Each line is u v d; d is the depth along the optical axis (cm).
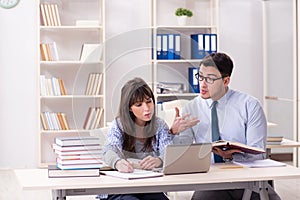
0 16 813
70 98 830
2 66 816
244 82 867
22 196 640
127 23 844
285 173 334
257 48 869
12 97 820
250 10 864
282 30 819
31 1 820
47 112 802
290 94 802
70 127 831
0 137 818
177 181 311
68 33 829
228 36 862
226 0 860
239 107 392
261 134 387
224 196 403
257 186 331
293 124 797
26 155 824
